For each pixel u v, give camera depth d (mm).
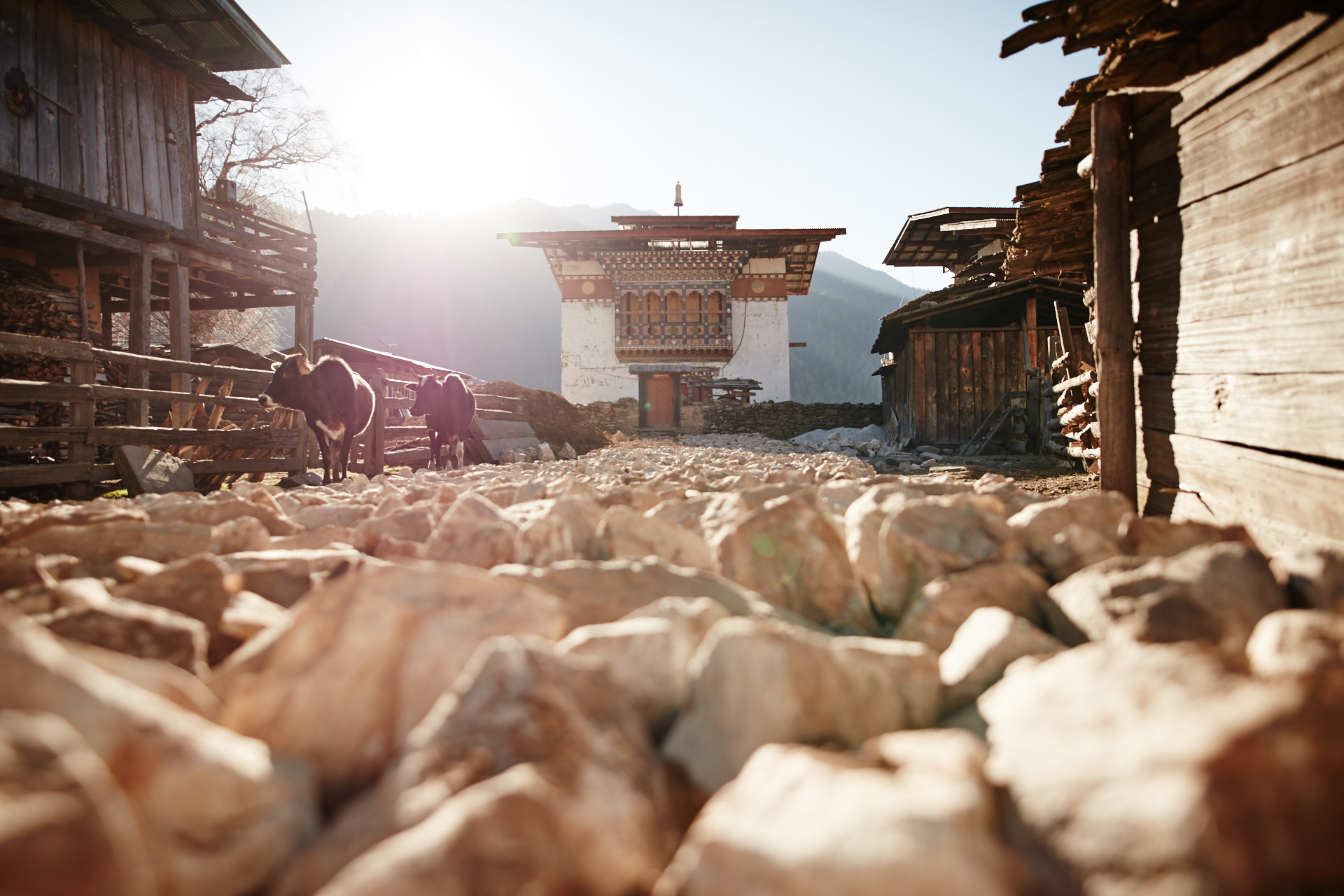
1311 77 2373
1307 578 1560
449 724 1074
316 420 9516
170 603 1768
